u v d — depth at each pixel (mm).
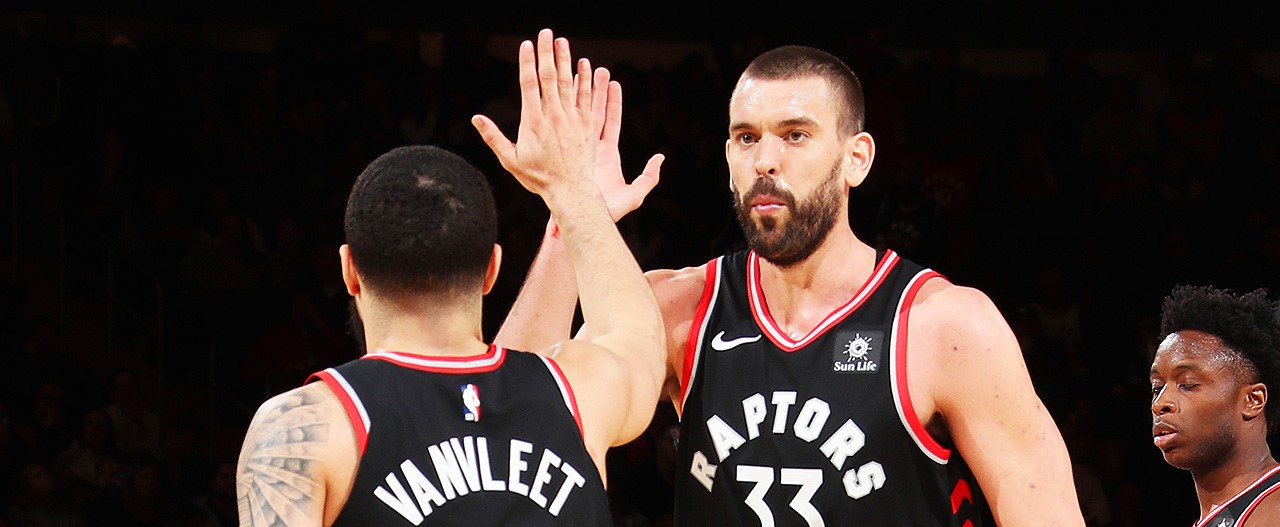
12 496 11945
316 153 16266
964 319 4531
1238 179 16781
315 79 16516
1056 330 15133
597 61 18859
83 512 12172
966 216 15695
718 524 4723
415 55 17219
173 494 12875
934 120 16859
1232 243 16281
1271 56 18719
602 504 3857
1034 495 4395
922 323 4598
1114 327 15383
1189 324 5500
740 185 4688
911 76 17188
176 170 16031
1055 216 16297
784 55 4711
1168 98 17938
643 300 4387
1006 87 17984
